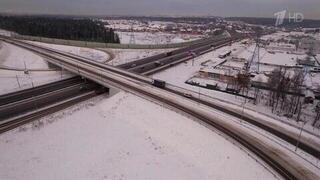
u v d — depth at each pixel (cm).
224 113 5447
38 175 3594
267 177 3559
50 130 4725
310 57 13300
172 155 4116
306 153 4162
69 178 3578
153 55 11662
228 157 4003
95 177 3628
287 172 3641
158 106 5616
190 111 5428
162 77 8594
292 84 7756
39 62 9575
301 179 3506
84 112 5500
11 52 11125
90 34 18788
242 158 3959
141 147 4325
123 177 3644
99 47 13125
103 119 5272
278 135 4662
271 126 4984
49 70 8512
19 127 4716
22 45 12169
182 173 3728
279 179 3512
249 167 3766
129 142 4469
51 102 5850
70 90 6675
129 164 3919
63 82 7288
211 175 3672
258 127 4912
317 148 4322
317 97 7362
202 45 15638
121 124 5044
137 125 4962
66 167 3797
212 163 3909
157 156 4100
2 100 5819
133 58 10962
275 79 7688
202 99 6175
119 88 6431
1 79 7388
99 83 6794
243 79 7612
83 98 6200
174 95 6288
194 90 7444
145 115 5269
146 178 3625
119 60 10456
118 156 4106
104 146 4359
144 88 6588
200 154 4122
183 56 11881
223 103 6016
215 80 8612
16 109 5403
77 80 7500
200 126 4847
